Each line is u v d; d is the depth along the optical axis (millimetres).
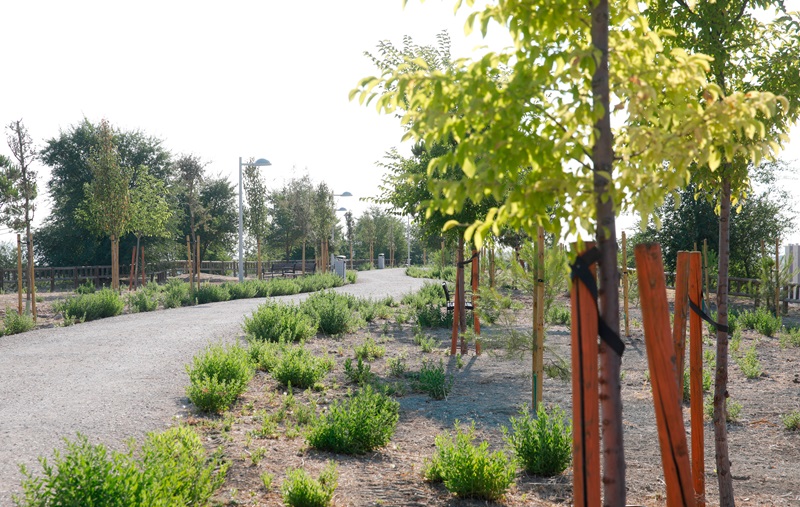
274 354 10422
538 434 5480
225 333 13445
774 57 4453
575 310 2604
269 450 5809
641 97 2451
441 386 8469
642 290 2734
